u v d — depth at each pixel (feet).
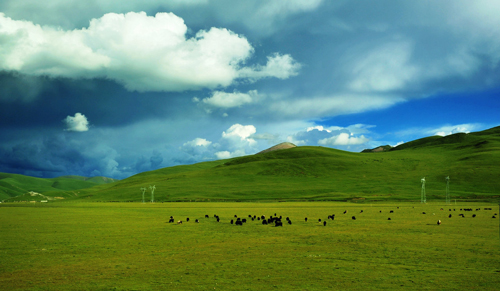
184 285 68.49
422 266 83.97
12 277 75.41
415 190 563.89
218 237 136.87
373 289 65.21
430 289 65.26
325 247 111.65
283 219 220.64
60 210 350.23
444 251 103.35
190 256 97.55
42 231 158.30
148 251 105.70
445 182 607.37
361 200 492.13
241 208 363.97
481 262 88.07
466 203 431.84
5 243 121.70
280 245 116.16
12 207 436.35
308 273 77.46
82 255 99.40
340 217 239.30
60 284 69.77
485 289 65.16
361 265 85.20
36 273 78.69
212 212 305.12
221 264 86.94
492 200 470.39
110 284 69.56
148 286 68.08
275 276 75.05
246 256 97.19
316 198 535.19
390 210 312.71
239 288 66.33
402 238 131.34
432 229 161.27
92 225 187.21
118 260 92.38
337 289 65.41
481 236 135.95
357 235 140.77
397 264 86.22
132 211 326.85
